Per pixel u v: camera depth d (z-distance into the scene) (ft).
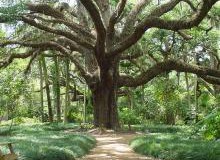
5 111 103.65
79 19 99.40
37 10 90.48
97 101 95.86
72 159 45.27
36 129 93.45
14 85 102.27
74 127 100.83
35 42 97.60
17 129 93.04
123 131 89.86
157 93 126.52
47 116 153.69
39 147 45.75
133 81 93.97
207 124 18.33
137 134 83.66
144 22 79.66
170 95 125.70
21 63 130.82
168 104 127.54
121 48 86.63
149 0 97.96
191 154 41.78
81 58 121.49
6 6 70.33
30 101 119.03
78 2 99.76
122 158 48.34
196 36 110.11
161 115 132.98
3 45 96.84
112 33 92.63
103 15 95.96
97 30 82.07
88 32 92.63
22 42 95.81
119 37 94.43
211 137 18.33
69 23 91.40
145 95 140.97
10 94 100.89
